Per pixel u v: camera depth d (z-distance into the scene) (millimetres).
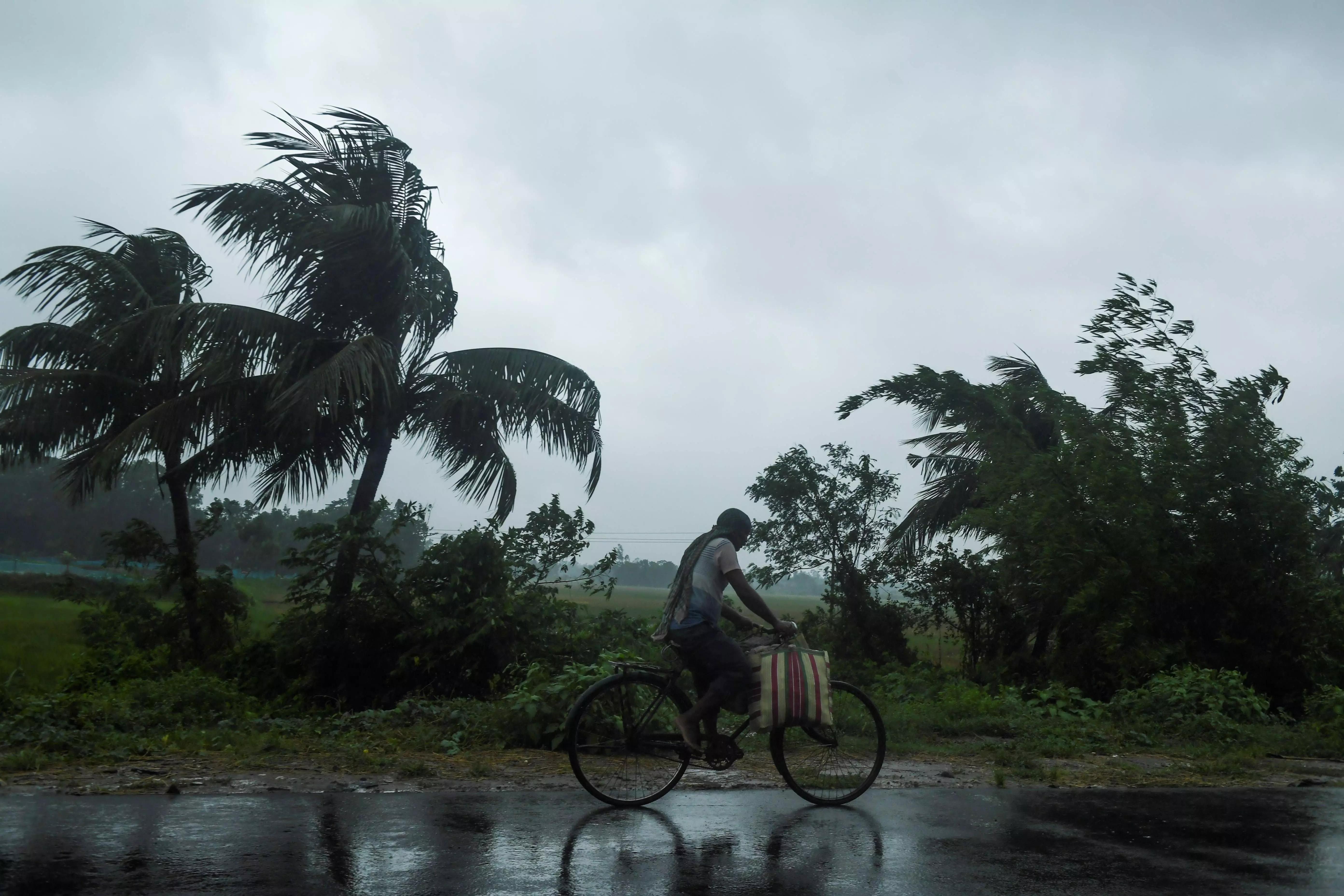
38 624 27719
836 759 5883
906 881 4102
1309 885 4137
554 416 15633
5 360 16703
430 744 7480
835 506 22984
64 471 17328
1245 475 13859
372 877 3947
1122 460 14312
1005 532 15430
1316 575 14000
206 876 3893
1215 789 6539
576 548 13836
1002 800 5902
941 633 21938
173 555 17578
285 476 16500
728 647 5566
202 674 14047
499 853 4363
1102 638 13555
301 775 6164
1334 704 10617
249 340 14570
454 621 12812
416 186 15859
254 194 15109
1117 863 4422
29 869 3941
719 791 5965
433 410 15820
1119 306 15180
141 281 18406
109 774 6105
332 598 13930
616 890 3900
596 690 5566
